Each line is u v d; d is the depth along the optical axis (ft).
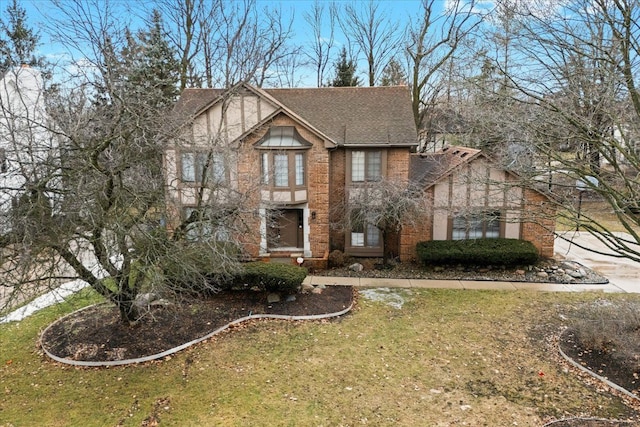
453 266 49.42
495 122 27.48
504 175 47.47
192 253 30.19
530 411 23.18
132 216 27.45
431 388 25.53
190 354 29.81
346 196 53.47
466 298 40.57
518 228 50.57
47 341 31.35
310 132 49.39
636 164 23.95
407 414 23.06
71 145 25.48
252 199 40.01
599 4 23.65
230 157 37.91
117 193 26.68
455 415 22.93
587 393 24.79
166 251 28.25
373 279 46.65
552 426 21.81
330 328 34.09
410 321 35.35
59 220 25.44
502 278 46.42
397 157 52.80
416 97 86.74
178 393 25.16
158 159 30.96
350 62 106.52
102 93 28.50
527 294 41.50
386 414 23.07
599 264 51.03
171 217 31.60
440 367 27.96
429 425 22.11
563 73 24.34
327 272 49.03
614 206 25.13
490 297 40.78
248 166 48.37
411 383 26.08
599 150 24.57
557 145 27.20
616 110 23.65
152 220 29.50
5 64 28.58
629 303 33.94
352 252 55.06
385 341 31.76
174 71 64.34
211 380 26.55
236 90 44.68
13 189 24.45
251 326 34.37
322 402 24.17
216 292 36.88
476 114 29.04
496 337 32.19
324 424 22.26
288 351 30.27
